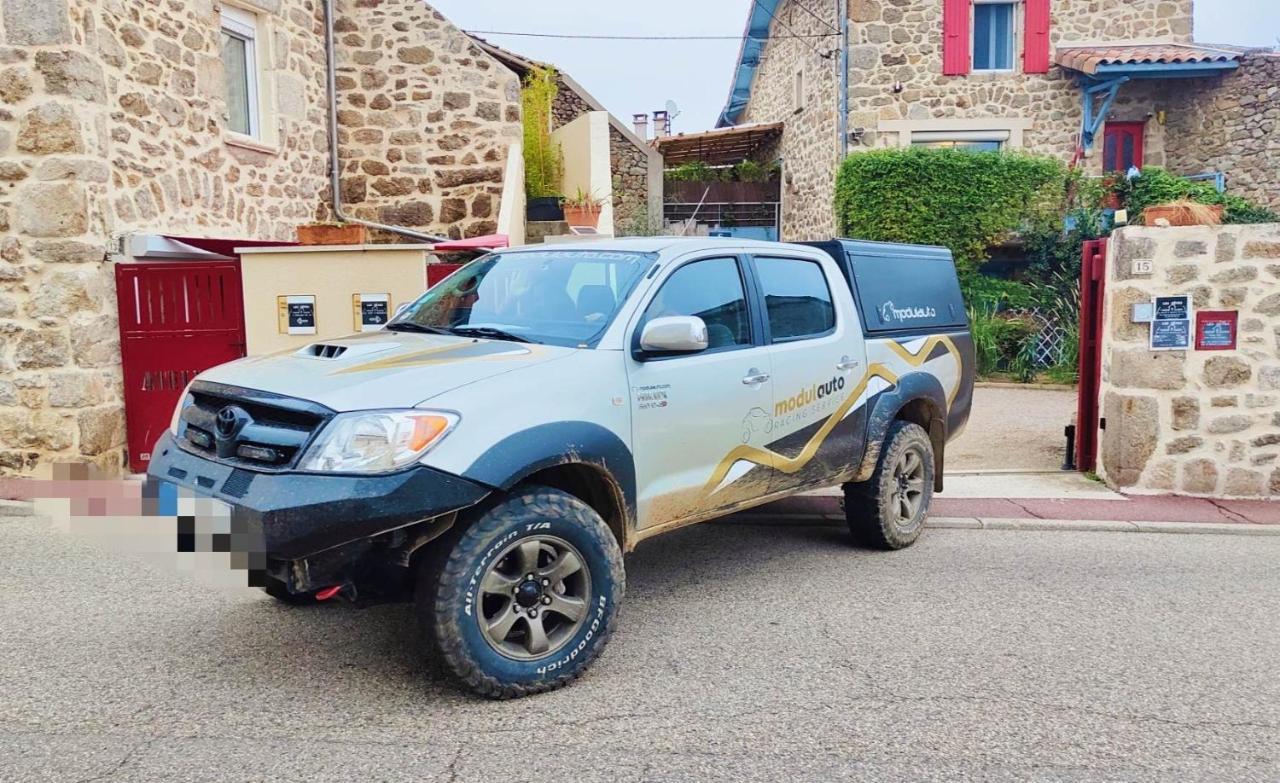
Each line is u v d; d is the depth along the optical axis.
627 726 3.76
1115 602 5.38
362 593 3.91
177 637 4.63
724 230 21.89
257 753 3.49
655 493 4.57
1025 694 4.12
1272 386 7.70
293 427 3.73
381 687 4.09
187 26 9.18
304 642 4.59
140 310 8.06
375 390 3.79
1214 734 3.78
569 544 4.05
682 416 4.67
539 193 14.21
